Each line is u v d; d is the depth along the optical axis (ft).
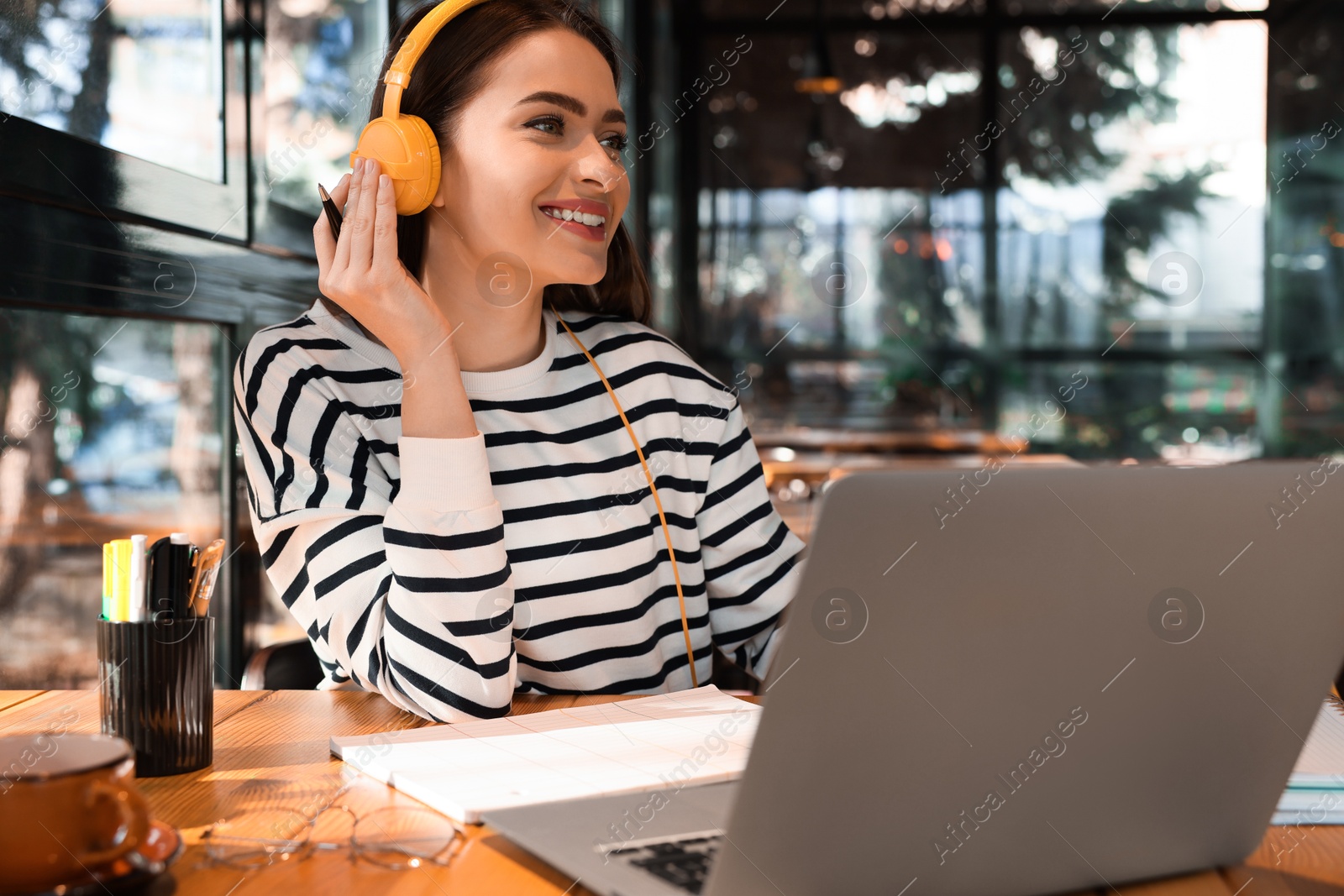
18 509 3.69
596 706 2.79
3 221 3.20
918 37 17.57
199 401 4.72
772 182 17.87
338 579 3.02
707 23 17.74
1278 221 16.94
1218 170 17.19
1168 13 17.02
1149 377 17.47
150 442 4.41
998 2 17.38
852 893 1.61
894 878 1.64
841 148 17.78
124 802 1.67
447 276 3.53
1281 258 16.88
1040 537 1.62
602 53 3.76
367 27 6.07
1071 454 17.04
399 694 2.86
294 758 2.40
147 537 2.25
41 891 1.54
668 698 2.89
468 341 3.62
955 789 1.65
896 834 1.63
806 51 17.72
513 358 3.69
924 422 17.71
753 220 17.87
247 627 5.14
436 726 2.56
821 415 17.88
